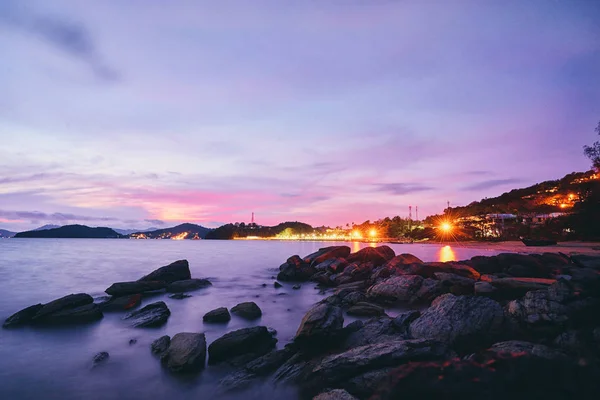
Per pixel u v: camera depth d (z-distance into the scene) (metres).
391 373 4.10
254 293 27.78
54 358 13.45
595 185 73.00
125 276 40.31
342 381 9.23
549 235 88.75
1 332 16.67
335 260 38.06
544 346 9.36
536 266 26.38
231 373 11.45
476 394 3.61
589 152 65.50
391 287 22.39
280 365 11.64
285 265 40.75
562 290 12.07
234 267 51.31
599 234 72.31
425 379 3.81
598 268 24.98
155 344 14.09
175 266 31.84
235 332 13.50
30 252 94.06
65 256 77.69
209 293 27.36
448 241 158.88
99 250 111.25
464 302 12.68
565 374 3.92
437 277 24.00
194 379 11.39
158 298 25.17
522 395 3.66
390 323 13.47
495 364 4.08
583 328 9.96
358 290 25.06
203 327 17.61
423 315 12.80
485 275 25.31
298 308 22.23
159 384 11.20
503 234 127.88
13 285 33.00
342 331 12.82
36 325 17.73
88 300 20.11
